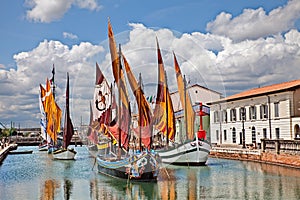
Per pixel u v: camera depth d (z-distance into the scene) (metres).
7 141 125.19
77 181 35.50
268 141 48.31
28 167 50.31
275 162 44.88
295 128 54.12
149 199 26.66
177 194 28.12
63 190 30.83
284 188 29.83
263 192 28.36
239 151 52.78
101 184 32.78
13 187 32.91
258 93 60.91
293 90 54.81
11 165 53.72
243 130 62.25
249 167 43.34
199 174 38.19
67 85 63.22
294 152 42.88
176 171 40.38
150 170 32.38
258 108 61.66
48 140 79.81
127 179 33.38
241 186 31.03
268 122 59.12
